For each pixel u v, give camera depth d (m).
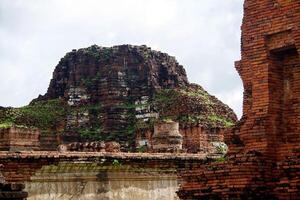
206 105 49.72
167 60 56.53
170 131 36.62
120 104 52.28
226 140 14.49
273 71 13.64
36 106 51.72
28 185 20.64
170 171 24.52
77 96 53.38
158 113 49.69
